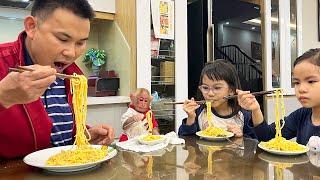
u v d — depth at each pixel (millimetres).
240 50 2807
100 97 2189
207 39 2619
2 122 892
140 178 653
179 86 2406
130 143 1006
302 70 1138
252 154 857
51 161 738
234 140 1079
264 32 2869
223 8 2697
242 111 1438
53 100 1074
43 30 827
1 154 920
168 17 2346
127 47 2320
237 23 2793
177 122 2381
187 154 868
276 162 770
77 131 882
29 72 663
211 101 1452
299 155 836
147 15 2240
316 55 1146
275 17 2957
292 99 2957
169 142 1019
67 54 846
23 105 929
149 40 2258
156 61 2348
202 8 2650
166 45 2375
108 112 2199
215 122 1415
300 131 1264
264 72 2873
